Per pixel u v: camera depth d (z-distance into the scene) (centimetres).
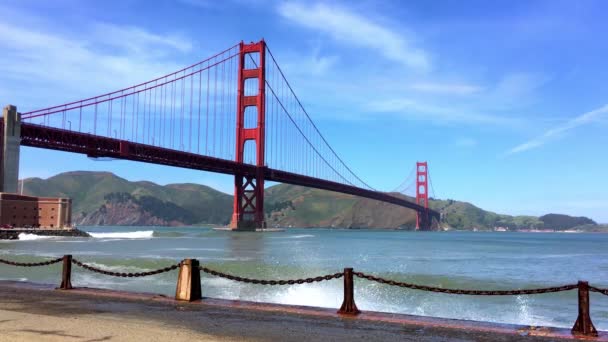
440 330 783
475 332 771
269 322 825
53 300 1017
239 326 792
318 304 1477
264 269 2333
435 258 3897
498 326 812
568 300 1586
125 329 753
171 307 950
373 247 5844
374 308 1429
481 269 2906
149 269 2309
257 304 987
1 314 859
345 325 811
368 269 2692
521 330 786
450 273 2584
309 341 705
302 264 2822
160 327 773
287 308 947
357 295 1617
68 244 5469
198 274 1055
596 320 1291
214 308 941
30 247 4669
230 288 1680
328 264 2995
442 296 1633
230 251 4419
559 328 805
